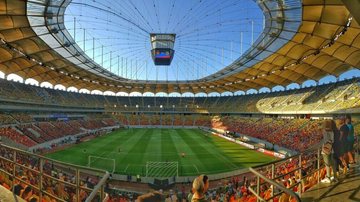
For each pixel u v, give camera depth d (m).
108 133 66.12
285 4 24.50
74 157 36.31
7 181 9.52
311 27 27.12
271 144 44.94
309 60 40.41
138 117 90.12
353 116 39.47
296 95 61.12
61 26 31.89
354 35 26.94
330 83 53.97
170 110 93.00
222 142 51.84
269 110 63.94
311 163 9.66
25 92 57.94
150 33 69.12
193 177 26.52
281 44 34.50
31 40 34.59
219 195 21.19
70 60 46.31
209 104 92.88
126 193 22.22
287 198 7.32
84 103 80.50
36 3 24.77
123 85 83.12
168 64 75.31
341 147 7.86
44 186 12.08
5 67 47.88
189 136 61.56
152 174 28.25
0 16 26.03
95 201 7.63
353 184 7.15
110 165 31.88
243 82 68.62
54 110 65.12
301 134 43.47
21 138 40.78
